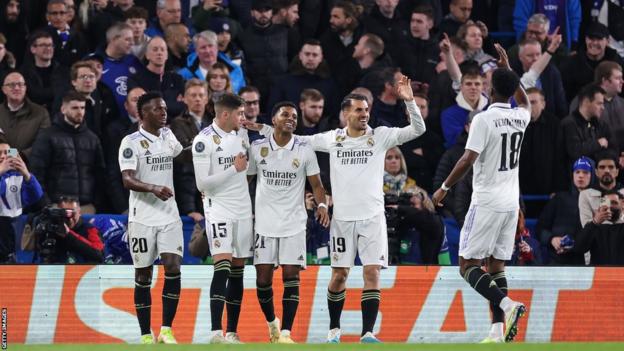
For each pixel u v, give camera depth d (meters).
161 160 36.22
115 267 39.44
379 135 36.44
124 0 53.66
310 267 40.16
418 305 40.34
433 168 49.69
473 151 34.97
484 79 50.62
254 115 47.31
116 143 46.53
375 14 54.97
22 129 47.12
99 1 53.41
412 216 42.50
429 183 49.47
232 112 36.50
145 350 28.98
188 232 44.50
